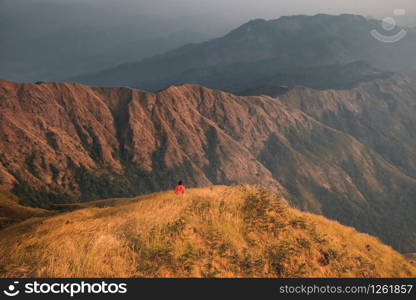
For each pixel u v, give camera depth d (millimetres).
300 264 10977
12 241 11484
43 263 8430
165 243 9953
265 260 10578
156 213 12742
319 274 11023
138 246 9703
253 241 11516
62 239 9953
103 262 8711
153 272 8656
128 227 11016
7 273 7859
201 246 10289
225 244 10578
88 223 12727
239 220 12547
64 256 8594
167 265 9023
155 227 10750
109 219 13391
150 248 9547
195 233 10969
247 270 9859
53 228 13398
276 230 12508
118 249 9266
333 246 13289
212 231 11156
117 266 8578
